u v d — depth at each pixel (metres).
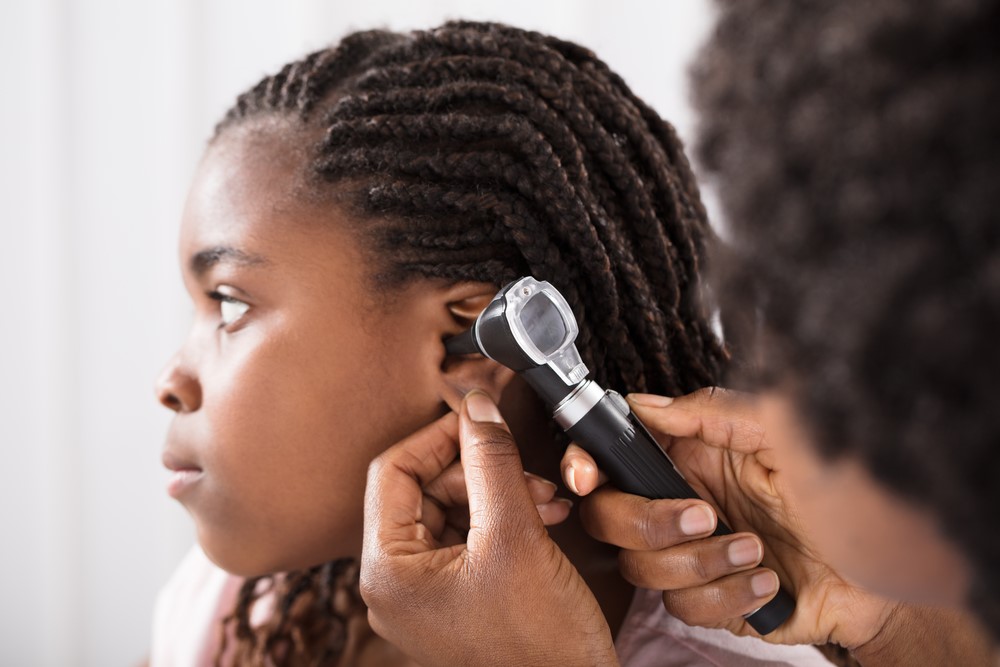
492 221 0.64
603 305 0.67
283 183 0.66
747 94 0.36
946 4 0.31
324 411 0.66
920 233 0.31
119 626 1.69
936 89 0.31
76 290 1.64
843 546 0.40
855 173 0.32
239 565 0.71
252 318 0.67
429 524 0.67
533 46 0.70
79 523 1.68
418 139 0.65
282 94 0.70
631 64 1.52
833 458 0.36
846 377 0.33
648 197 0.70
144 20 1.58
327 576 0.87
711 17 0.39
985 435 0.31
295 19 1.56
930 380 0.32
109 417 1.67
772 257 0.35
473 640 0.60
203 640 0.92
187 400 0.70
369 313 0.65
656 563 0.64
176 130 1.60
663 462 0.62
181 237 0.70
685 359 0.74
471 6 1.53
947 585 0.38
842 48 0.32
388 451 0.65
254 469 0.68
